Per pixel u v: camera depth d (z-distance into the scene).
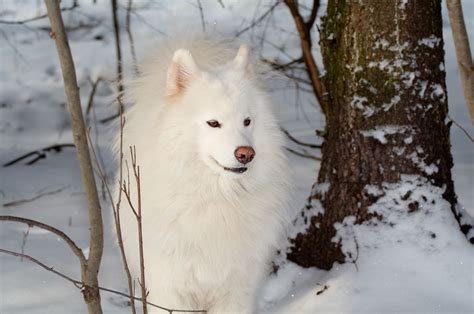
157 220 4.32
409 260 4.71
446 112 5.01
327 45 5.14
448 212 4.84
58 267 5.55
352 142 4.98
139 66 5.04
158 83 4.69
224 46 5.30
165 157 4.33
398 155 4.87
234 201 4.37
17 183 8.54
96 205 3.16
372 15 4.78
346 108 5.00
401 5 4.73
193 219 4.32
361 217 4.96
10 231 6.56
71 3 12.46
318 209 5.24
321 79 5.30
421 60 4.81
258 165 4.41
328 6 5.18
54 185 8.45
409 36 4.77
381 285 4.61
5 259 5.64
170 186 4.31
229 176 4.20
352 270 4.83
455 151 8.53
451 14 4.56
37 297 4.93
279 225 4.62
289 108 11.12
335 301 4.59
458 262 4.64
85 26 12.74
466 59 4.63
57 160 9.76
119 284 5.39
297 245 5.35
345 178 5.04
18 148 10.34
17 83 12.38
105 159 9.11
